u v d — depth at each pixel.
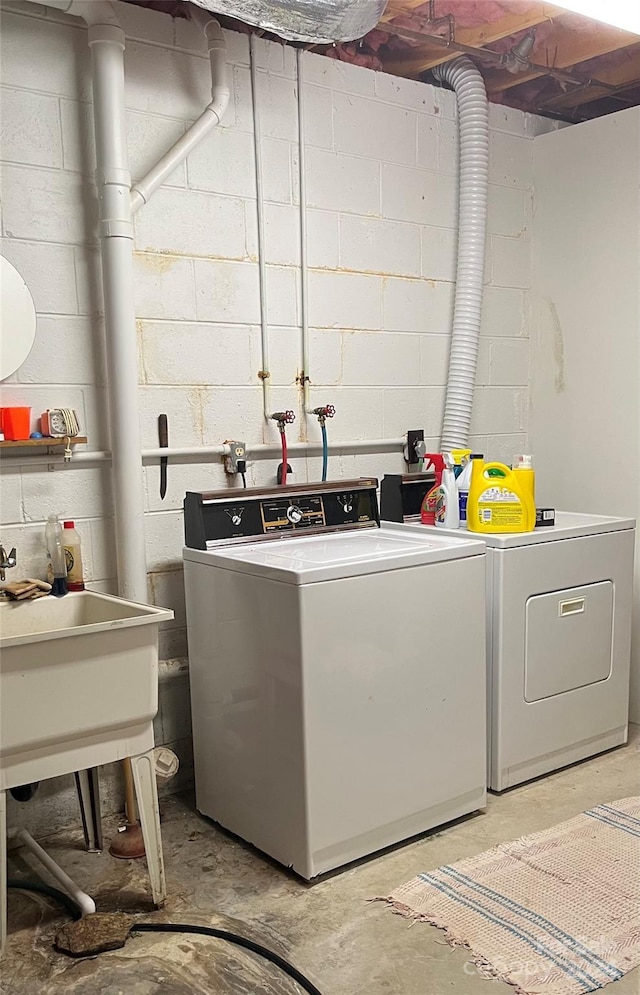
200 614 2.46
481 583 2.46
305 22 2.21
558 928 1.94
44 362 2.43
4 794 1.83
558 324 3.52
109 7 2.31
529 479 2.66
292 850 2.18
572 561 2.75
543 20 2.82
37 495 2.43
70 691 1.86
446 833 2.41
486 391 3.52
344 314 3.07
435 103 3.25
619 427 3.30
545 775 2.79
